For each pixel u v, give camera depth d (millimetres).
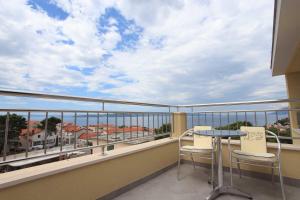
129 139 2668
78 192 1840
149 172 2793
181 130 3600
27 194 1472
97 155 2172
